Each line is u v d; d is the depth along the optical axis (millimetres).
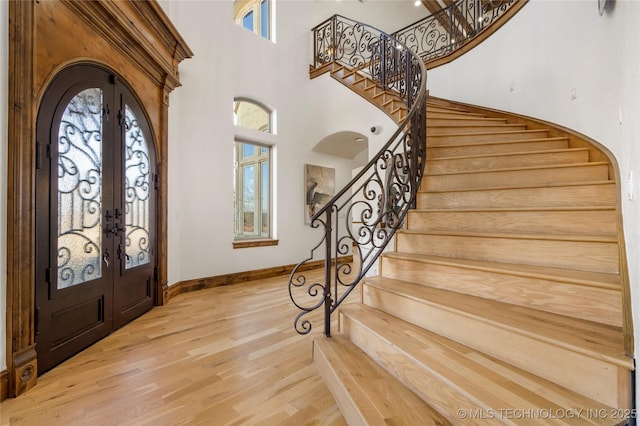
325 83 5711
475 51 4656
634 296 1062
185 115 4125
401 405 1322
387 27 7973
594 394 1092
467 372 1273
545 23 3498
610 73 2533
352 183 2111
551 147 3023
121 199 2811
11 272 1758
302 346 2416
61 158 2158
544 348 1227
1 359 1717
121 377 1961
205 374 1997
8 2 1751
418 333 1664
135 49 2918
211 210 4414
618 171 2117
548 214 1935
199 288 4254
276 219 5355
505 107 4160
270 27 5496
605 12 2570
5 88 1738
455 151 3271
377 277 2291
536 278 1535
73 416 1589
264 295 3945
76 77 2270
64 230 2189
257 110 5363
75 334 2277
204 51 4363
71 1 2170
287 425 1523
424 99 2803
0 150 1721
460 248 2068
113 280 2705
